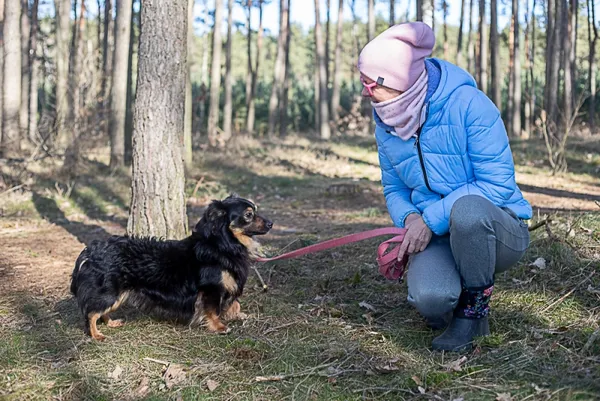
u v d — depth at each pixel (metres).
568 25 24.09
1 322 4.65
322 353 3.77
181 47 5.79
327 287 5.14
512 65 24.48
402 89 3.44
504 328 3.91
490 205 3.43
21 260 6.73
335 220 9.16
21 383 3.57
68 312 4.86
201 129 29.58
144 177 5.79
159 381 3.58
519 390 3.07
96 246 4.40
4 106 15.22
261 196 12.44
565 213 8.01
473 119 3.46
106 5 22.66
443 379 3.29
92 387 3.50
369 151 20.05
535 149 17.92
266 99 36.19
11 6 15.04
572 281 4.51
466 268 3.51
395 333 4.01
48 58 29.36
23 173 12.82
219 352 3.93
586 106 27.00
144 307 4.46
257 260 4.57
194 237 4.48
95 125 15.35
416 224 3.64
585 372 3.17
